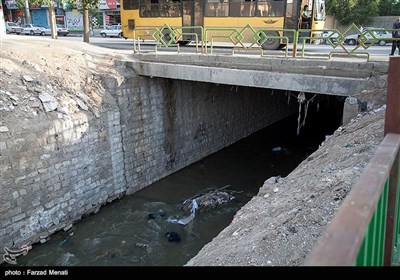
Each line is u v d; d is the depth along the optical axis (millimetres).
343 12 33281
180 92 13398
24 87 9398
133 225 10039
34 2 18125
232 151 16234
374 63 9031
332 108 23656
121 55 13023
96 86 10883
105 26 34875
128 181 11656
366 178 1808
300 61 10031
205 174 13617
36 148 8664
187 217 10445
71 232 9492
